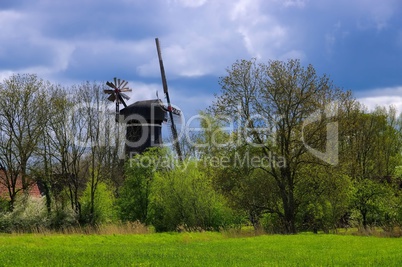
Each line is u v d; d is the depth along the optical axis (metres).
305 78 45.62
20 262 19.42
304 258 23.59
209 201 51.69
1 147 54.47
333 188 46.12
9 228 50.31
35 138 54.56
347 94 46.94
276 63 45.81
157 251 26.97
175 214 52.56
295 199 47.50
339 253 26.45
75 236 38.62
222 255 24.80
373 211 50.12
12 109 54.38
